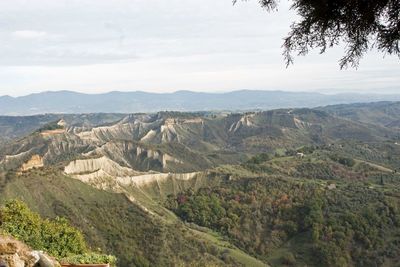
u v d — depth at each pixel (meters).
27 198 85.44
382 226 91.56
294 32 8.27
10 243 12.62
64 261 19.14
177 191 131.75
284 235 96.75
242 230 102.06
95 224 84.06
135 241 82.94
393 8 7.55
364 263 84.06
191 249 86.19
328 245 87.25
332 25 8.03
